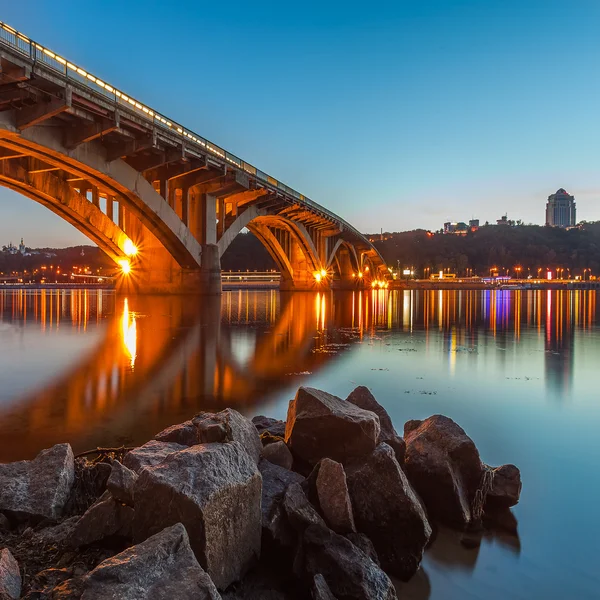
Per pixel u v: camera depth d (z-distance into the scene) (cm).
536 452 792
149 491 396
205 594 308
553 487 664
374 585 412
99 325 2880
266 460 589
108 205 4872
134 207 4231
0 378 1332
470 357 1817
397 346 2130
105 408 1016
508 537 550
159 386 1237
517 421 964
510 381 1356
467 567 493
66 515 505
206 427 531
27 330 2591
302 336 2473
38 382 1278
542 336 2583
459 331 2852
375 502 518
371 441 577
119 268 5803
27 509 478
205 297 5303
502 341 2356
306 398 630
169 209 4453
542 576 477
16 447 770
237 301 6444
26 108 2758
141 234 5469
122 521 439
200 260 5250
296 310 4647
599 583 464
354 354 1870
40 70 2514
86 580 305
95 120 3130
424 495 591
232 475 422
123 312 3869
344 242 11531
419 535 496
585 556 509
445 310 4991
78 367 1506
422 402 1116
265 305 5441
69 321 3130
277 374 1427
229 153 4941
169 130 3788
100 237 4928
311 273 9925
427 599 448
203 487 393
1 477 516
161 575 320
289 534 468
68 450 569
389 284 18662
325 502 501
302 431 608
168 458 426
